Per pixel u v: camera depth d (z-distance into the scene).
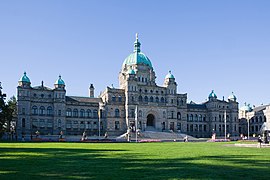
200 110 164.12
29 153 39.00
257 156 34.31
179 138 128.62
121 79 155.38
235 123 167.75
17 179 19.05
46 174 20.97
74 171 22.31
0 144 66.75
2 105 89.50
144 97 144.25
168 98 148.38
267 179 19.20
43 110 130.75
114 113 139.00
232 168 23.89
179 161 28.92
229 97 170.00
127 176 20.11
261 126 171.38
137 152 41.44
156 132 132.75
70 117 135.12
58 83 133.25
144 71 151.75
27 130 125.12
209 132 163.75
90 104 139.62
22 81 126.69
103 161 29.06
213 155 35.75
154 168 23.89
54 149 48.31
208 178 19.45
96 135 137.00
